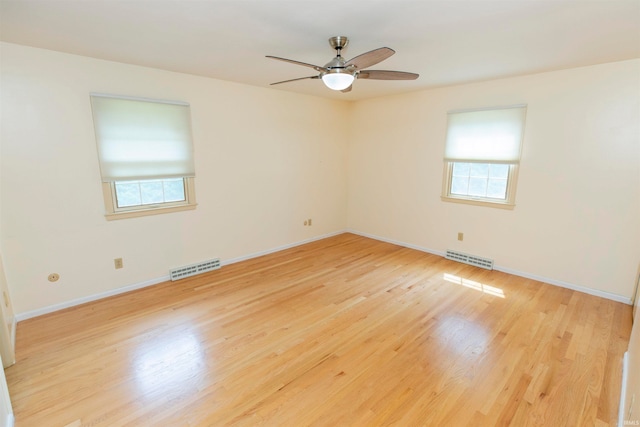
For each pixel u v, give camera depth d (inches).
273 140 181.6
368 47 104.3
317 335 106.0
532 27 87.2
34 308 116.8
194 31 91.0
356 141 222.2
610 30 89.4
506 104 149.4
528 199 148.9
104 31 91.4
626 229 126.0
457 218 176.2
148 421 72.4
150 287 142.4
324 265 170.4
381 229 216.8
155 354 95.8
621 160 124.1
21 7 74.9
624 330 108.1
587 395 79.8
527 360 93.0
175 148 143.3
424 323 113.2
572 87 131.2
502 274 158.6
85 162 121.6
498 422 72.2
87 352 96.5
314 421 72.6
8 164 106.8
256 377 86.5
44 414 74.0
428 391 81.5
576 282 140.2
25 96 107.3
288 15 79.6
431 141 180.7
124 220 134.2
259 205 181.3
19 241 111.3
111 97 123.0
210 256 164.4
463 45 102.4
